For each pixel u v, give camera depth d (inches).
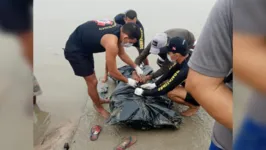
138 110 129.3
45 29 276.1
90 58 140.4
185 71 126.6
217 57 40.9
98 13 330.3
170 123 129.7
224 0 40.0
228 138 50.1
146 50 169.8
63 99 165.0
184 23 291.3
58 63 205.2
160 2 375.2
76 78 187.2
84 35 135.1
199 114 146.0
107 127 138.5
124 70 168.7
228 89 42.7
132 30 133.8
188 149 122.5
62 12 331.6
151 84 142.7
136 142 126.3
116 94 141.1
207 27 41.8
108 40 131.3
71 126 141.5
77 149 124.7
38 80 183.5
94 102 146.9
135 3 370.3
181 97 138.6
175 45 125.1
